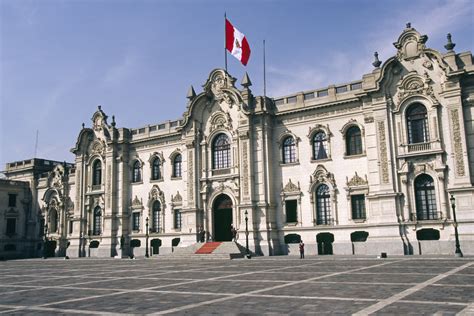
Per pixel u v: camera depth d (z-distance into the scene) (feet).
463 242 117.70
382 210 130.21
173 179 181.06
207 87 170.60
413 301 46.01
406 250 124.98
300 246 127.95
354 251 136.05
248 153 155.74
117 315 42.93
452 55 124.77
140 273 93.09
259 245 149.28
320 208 146.61
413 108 131.64
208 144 168.96
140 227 187.93
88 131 206.49
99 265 129.90
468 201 118.32
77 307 48.60
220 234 163.32
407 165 128.77
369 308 42.93
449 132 123.65
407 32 132.16
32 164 236.63
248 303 47.83
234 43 165.07
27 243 229.45
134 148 195.62
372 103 136.26
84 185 205.26
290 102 156.66
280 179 153.99
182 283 69.72
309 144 149.79
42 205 228.43
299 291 56.03
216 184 164.45
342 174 142.20
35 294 61.57
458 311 40.27
